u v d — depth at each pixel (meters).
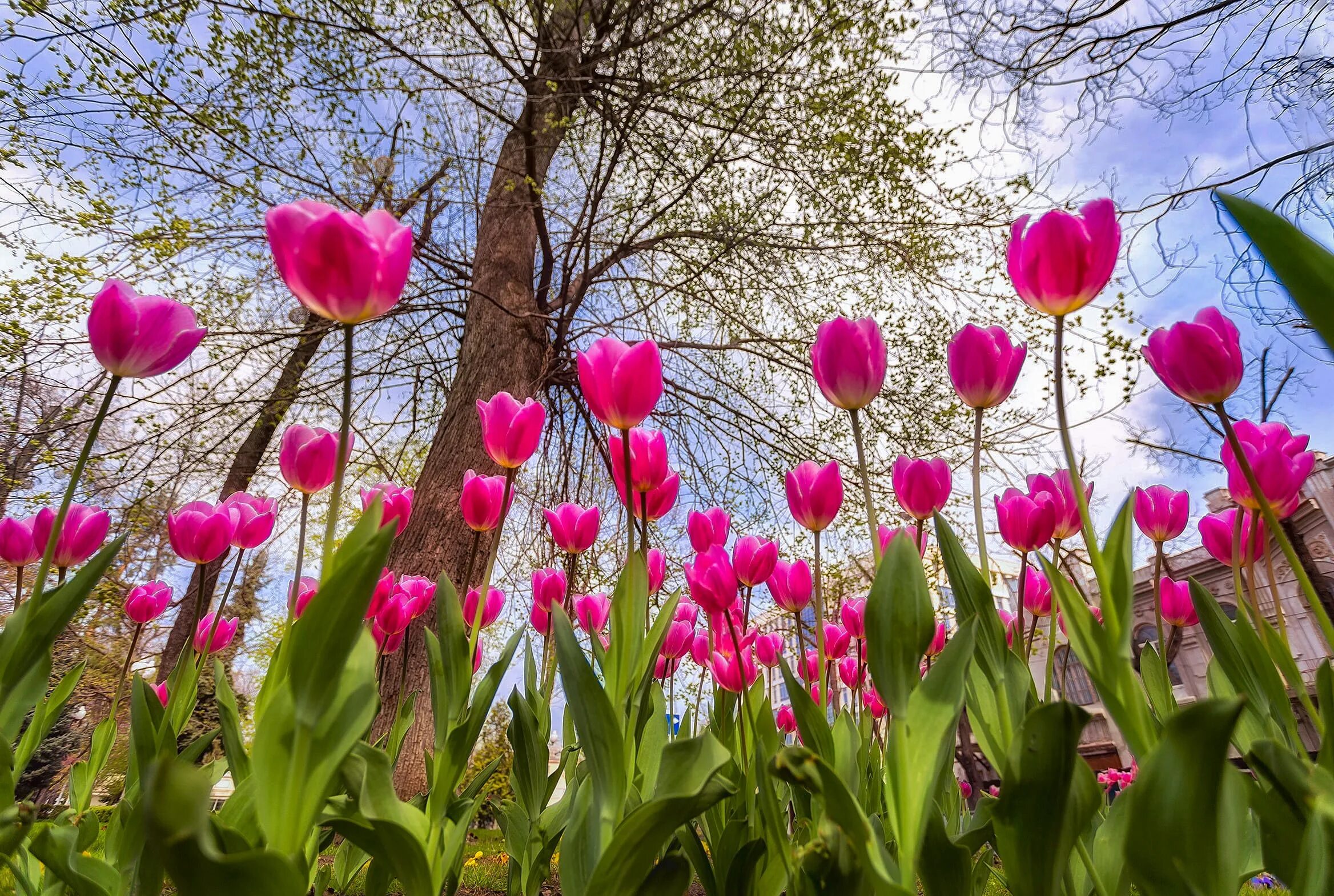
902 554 0.39
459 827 0.49
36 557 0.66
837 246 3.35
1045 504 0.54
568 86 2.98
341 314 0.37
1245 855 0.44
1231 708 0.27
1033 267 0.38
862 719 0.70
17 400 2.53
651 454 0.59
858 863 0.36
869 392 0.48
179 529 0.61
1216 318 0.41
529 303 3.07
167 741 0.53
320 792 0.33
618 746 0.41
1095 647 0.36
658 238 3.48
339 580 0.33
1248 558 0.47
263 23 2.49
